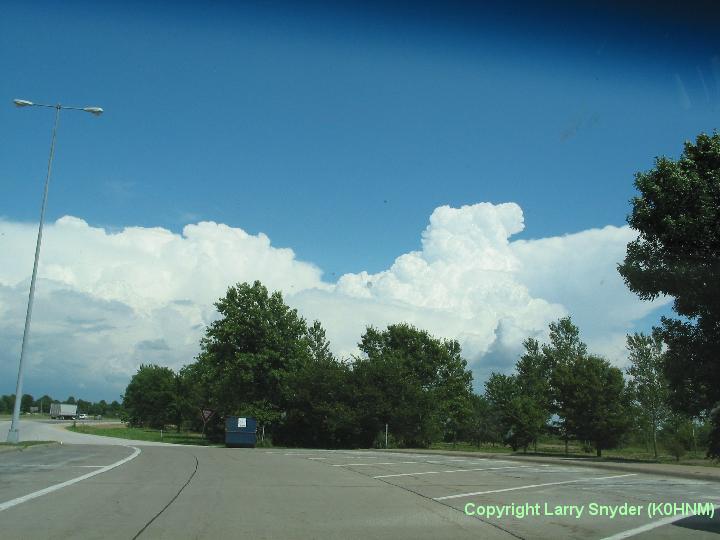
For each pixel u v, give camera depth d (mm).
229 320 57094
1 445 24750
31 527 8836
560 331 62812
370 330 70000
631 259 22062
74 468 16750
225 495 12422
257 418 53469
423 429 50406
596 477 17781
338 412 48594
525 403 40906
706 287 20812
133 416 111438
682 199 20812
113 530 8758
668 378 23609
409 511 10984
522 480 16594
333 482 15258
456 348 68062
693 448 40406
